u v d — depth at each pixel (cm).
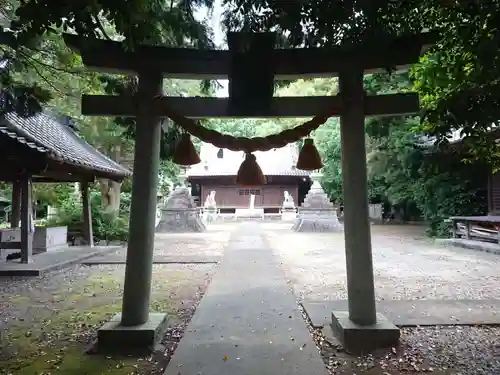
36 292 607
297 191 3175
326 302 522
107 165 1103
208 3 417
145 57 386
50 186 1420
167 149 542
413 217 2247
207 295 538
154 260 875
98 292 605
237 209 2908
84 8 308
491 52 291
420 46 370
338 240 1357
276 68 387
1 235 858
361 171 382
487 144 394
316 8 324
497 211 1308
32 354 362
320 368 314
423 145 1322
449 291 603
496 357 351
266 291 561
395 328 369
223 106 390
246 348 352
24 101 460
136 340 365
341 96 383
